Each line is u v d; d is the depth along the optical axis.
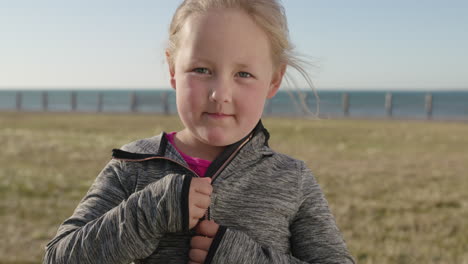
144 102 26.78
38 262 3.80
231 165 1.12
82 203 1.14
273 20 1.05
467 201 5.57
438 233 4.52
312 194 1.19
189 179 0.97
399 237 4.39
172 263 1.04
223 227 1.00
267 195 1.12
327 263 1.12
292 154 9.23
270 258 1.01
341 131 13.80
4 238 4.27
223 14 1.01
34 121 17.02
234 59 1.00
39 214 5.04
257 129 1.19
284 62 1.17
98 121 17.11
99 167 7.60
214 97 1.00
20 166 7.59
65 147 9.76
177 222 0.94
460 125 16.22
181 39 1.06
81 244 0.98
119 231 0.96
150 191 0.98
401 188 6.26
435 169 7.66
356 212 5.14
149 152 1.17
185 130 1.22
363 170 7.50
